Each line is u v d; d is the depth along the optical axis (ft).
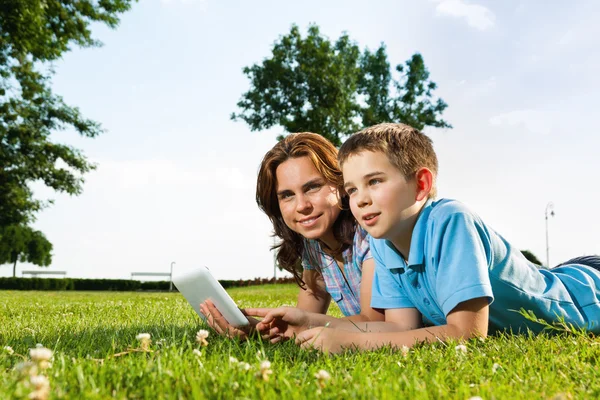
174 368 4.98
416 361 5.77
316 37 71.31
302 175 8.64
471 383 4.94
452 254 6.71
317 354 6.33
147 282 102.42
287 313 7.54
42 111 66.80
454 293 6.57
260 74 70.85
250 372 4.84
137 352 6.33
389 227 6.73
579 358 6.10
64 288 99.45
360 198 6.74
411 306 7.88
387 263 7.70
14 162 65.00
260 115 71.36
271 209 9.68
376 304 8.05
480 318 6.76
